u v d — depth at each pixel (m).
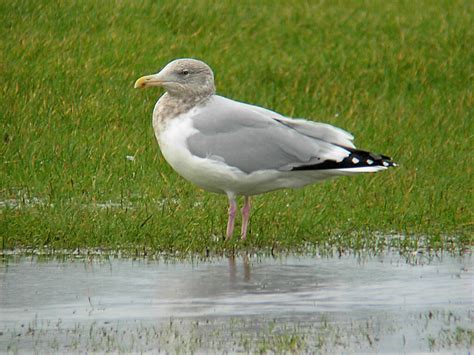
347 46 23.86
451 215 14.73
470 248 13.42
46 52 21.33
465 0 27.77
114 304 10.83
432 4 27.31
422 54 23.38
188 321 10.20
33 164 16.62
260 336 9.73
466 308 10.70
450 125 19.67
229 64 22.20
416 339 9.70
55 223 13.80
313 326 10.05
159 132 13.77
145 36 22.81
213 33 23.78
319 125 13.69
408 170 17.03
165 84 13.68
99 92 19.98
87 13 23.23
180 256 12.91
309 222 14.14
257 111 13.75
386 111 20.36
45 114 18.80
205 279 11.81
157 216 14.16
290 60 22.72
